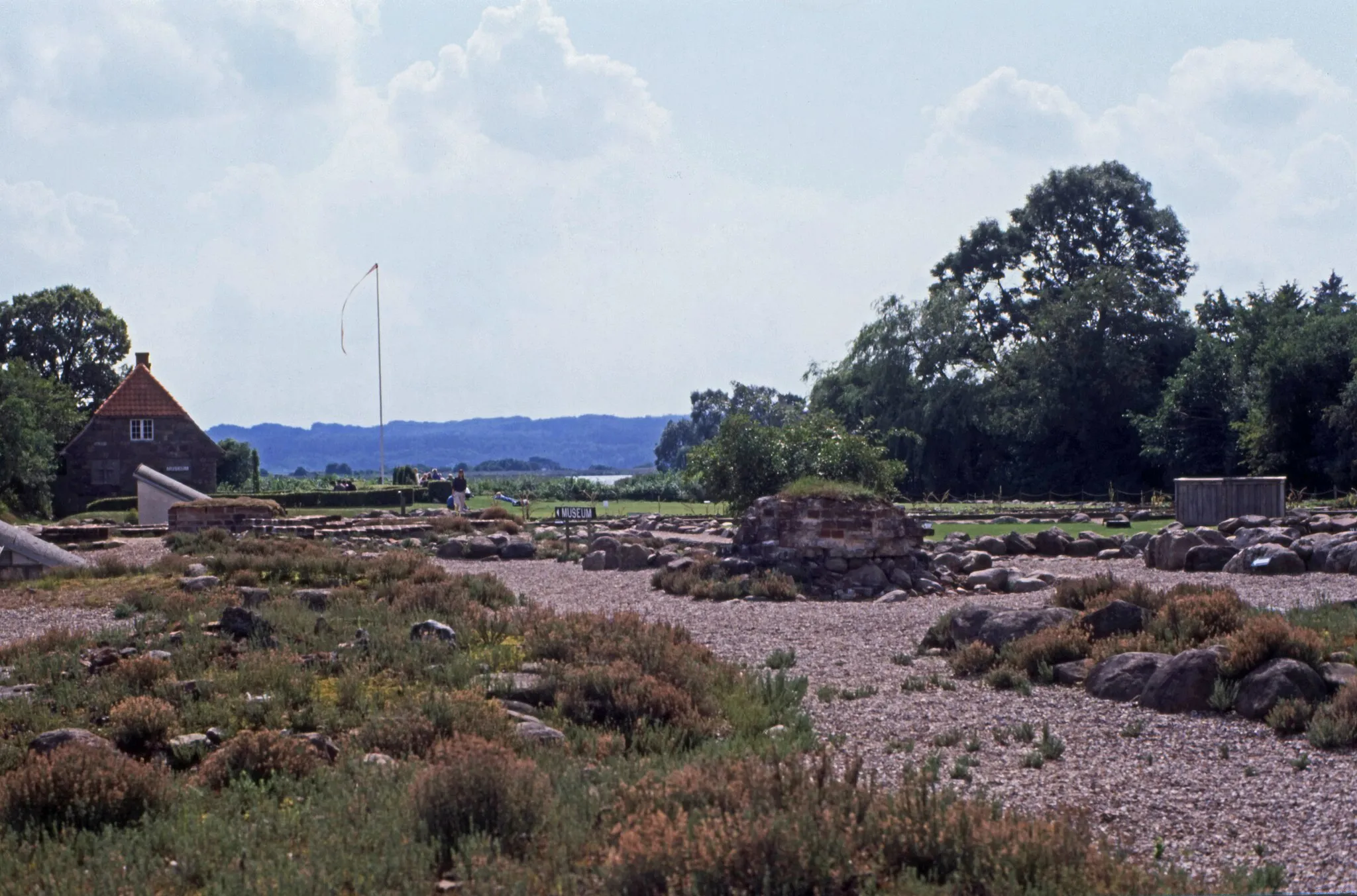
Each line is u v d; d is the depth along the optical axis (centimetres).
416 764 803
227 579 1919
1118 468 6750
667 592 1984
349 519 3494
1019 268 8012
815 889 551
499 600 1755
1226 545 2091
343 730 945
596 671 1041
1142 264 7719
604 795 720
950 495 6769
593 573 2341
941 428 6744
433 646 1223
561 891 573
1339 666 1041
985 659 1228
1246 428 5678
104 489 6406
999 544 2627
